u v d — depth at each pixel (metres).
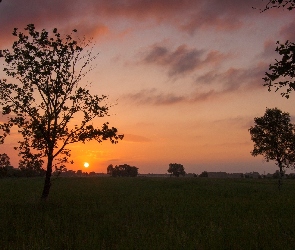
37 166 26.00
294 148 43.44
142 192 39.00
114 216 17.94
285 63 7.51
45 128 25.55
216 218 18.06
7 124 25.00
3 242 11.79
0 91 24.53
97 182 68.69
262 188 50.03
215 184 62.09
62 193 35.38
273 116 45.00
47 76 25.48
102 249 10.73
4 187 44.47
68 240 11.95
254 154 45.62
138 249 10.85
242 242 11.75
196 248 10.95
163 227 15.00
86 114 26.36
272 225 15.41
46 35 25.80
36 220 16.36
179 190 43.66
